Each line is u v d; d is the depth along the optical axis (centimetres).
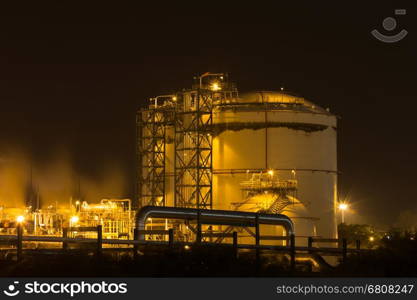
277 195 7969
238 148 8538
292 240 4956
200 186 8462
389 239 5059
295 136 8631
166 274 3984
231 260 4391
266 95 8819
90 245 4528
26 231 7825
